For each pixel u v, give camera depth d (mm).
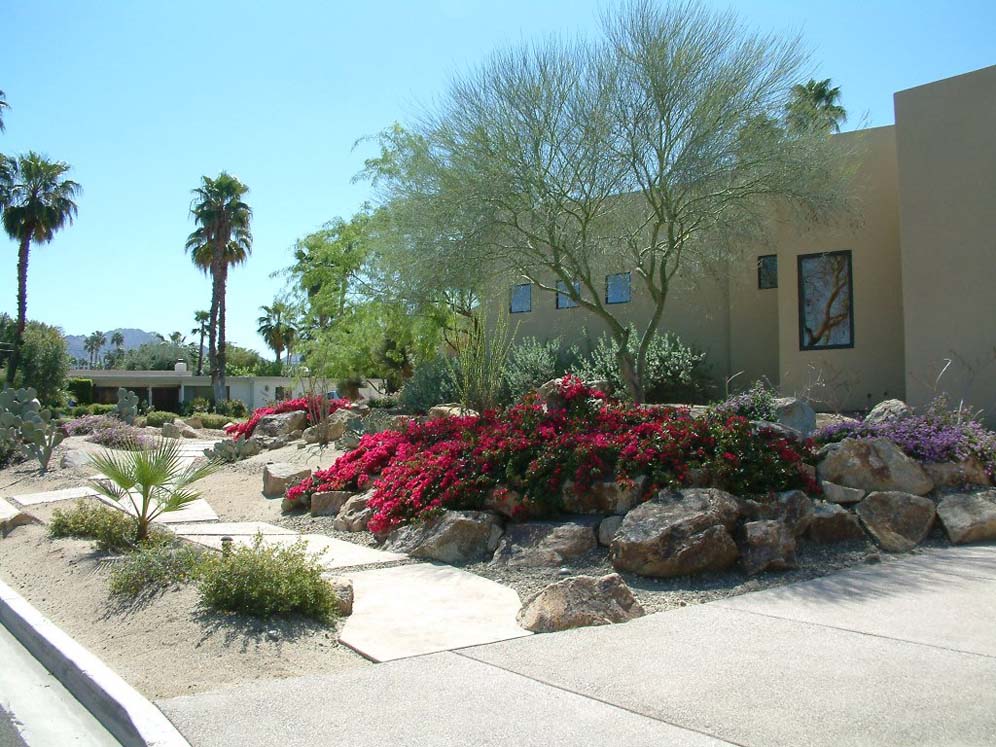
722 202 14609
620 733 4074
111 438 20344
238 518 11250
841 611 6047
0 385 40812
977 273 13883
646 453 8438
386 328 23531
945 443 8945
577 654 5281
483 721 4281
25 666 5820
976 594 6383
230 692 4820
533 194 14375
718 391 19719
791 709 4277
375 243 18688
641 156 14344
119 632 6094
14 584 7816
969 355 13891
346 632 5926
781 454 8578
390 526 9156
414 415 18297
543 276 20797
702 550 7133
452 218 14508
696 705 4375
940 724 4047
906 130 14750
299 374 24031
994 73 13805
